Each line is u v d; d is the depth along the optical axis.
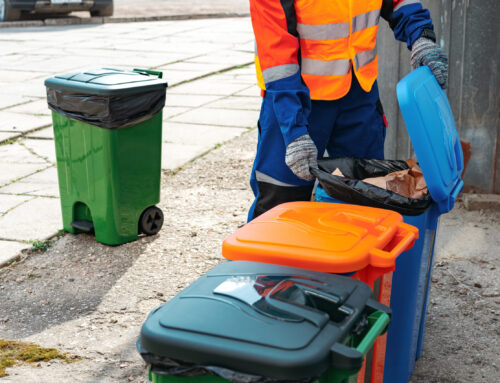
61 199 4.43
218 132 7.09
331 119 3.18
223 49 12.73
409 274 2.51
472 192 4.97
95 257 4.15
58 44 13.40
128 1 22.42
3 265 4.03
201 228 4.59
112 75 4.14
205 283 1.84
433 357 3.08
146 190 4.31
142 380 2.90
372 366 2.33
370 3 3.04
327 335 1.61
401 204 2.44
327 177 2.56
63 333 3.30
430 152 2.36
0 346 3.16
